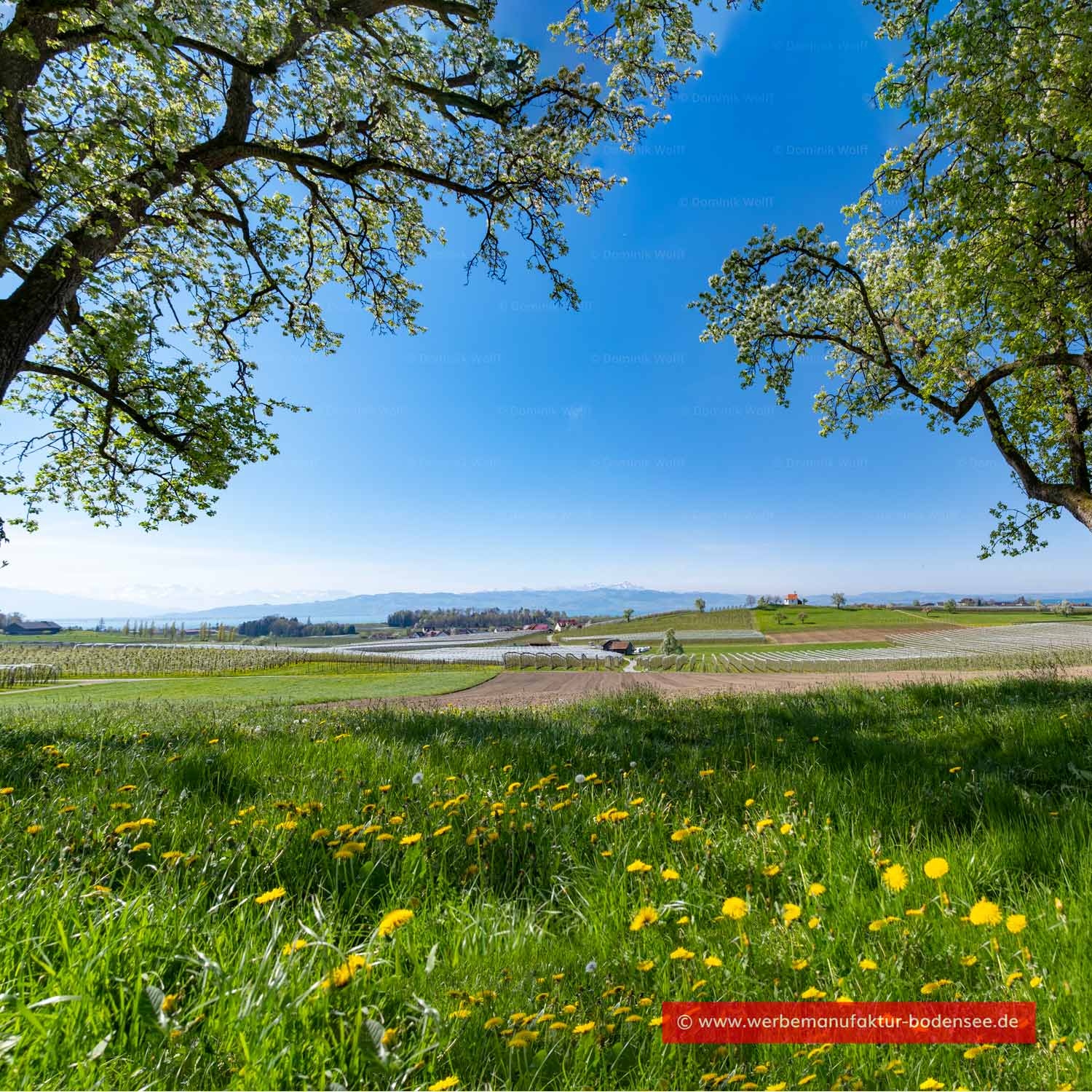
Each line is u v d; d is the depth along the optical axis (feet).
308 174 44.91
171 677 150.61
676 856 8.91
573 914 7.79
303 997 4.97
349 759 15.51
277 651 239.71
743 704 31.24
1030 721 19.19
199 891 7.08
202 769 13.62
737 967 6.12
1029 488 39.81
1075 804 10.01
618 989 5.58
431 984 5.66
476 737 21.01
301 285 53.62
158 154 29.71
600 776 14.55
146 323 38.24
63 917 6.41
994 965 6.13
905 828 9.49
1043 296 30.63
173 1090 4.38
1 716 35.58
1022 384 38.45
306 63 32.07
